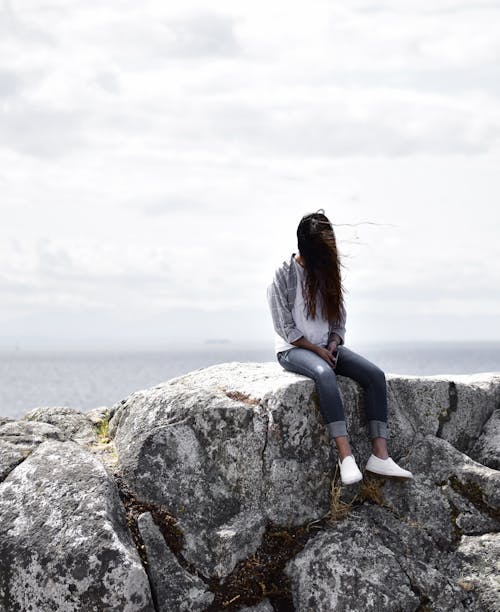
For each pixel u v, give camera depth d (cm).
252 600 507
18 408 6094
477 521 557
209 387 601
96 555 473
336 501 557
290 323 588
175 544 520
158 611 492
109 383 10094
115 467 563
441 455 594
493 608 505
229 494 545
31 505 503
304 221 588
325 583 508
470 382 670
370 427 586
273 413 553
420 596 508
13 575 477
